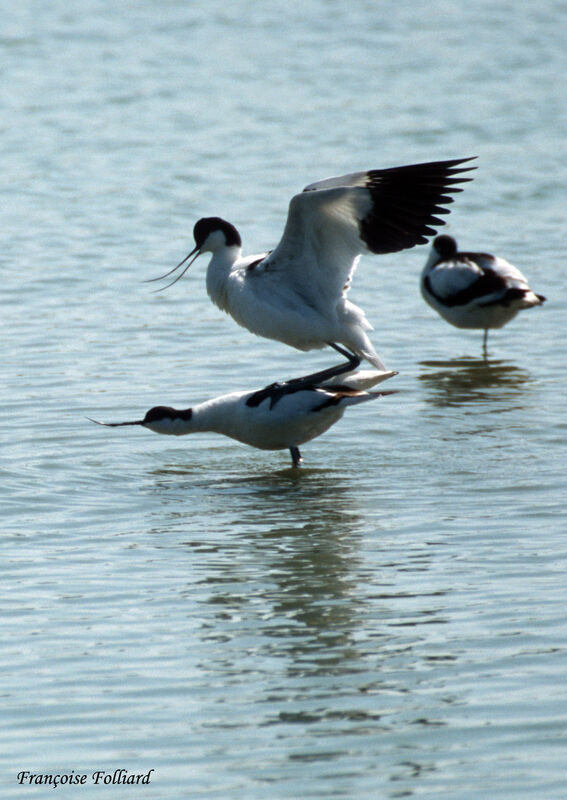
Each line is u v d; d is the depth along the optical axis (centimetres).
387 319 1998
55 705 818
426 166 1202
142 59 4266
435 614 952
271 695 829
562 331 1936
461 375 1705
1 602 982
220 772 739
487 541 1105
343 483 1287
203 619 950
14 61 4203
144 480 1302
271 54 4403
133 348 1786
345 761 750
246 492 1263
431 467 1329
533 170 2956
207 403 1354
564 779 723
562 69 4206
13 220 2511
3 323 1897
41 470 1316
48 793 721
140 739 778
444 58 4378
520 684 837
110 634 926
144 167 2955
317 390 1330
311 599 985
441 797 709
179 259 2273
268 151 3119
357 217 1238
